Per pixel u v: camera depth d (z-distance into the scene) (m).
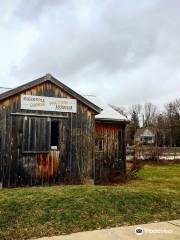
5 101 13.78
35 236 7.05
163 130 74.94
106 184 16.12
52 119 14.70
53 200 9.29
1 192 11.21
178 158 37.81
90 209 8.73
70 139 15.11
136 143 33.91
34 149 14.23
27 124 14.16
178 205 9.73
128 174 18.22
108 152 17.92
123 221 8.20
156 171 23.91
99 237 6.99
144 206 9.39
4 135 13.69
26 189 11.78
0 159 13.57
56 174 14.66
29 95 14.23
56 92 14.84
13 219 7.86
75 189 11.03
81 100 15.38
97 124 17.75
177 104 86.62
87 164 15.43
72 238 6.92
